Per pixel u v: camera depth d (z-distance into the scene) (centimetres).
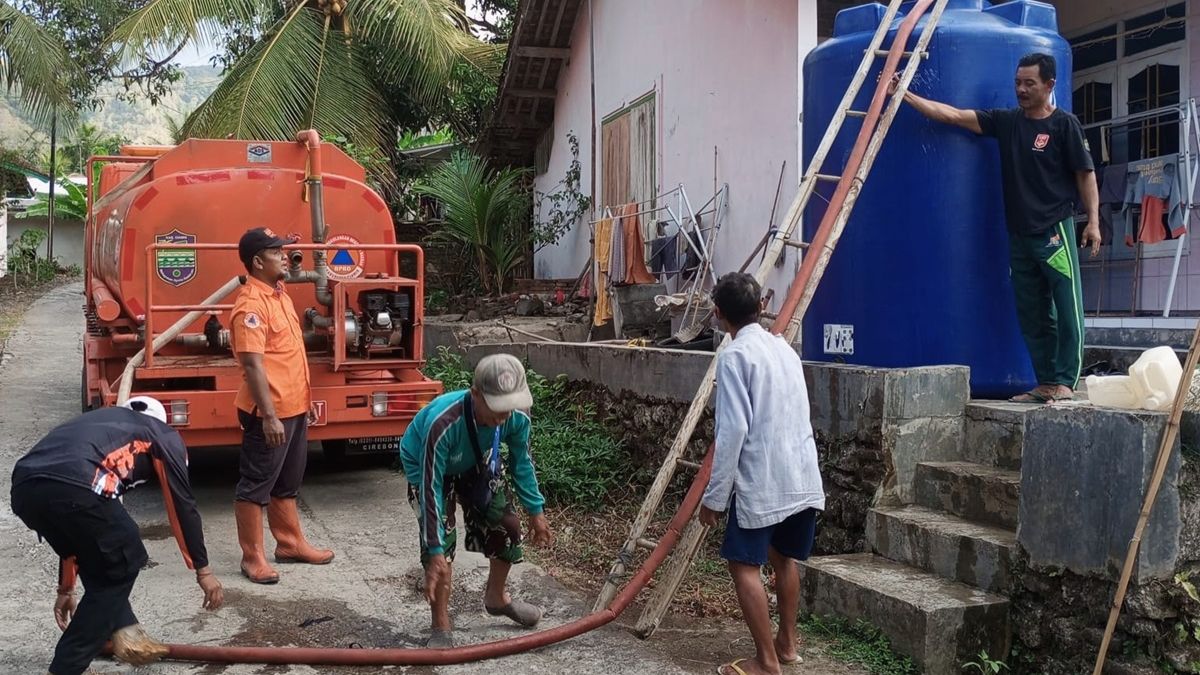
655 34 1153
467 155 1550
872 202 588
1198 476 407
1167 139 812
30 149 3909
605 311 1129
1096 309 855
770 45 902
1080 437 417
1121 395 420
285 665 432
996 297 574
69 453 383
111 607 391
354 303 707
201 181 713
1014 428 523
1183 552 404
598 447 766
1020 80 532
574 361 878
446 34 1669
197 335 705
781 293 875
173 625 475
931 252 573
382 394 699
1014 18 605
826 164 609
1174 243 791
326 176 741
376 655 430
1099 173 852
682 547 480
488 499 456
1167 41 814
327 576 555
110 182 905
